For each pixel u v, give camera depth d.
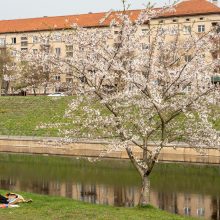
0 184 29.62
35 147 45.84
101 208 18.33
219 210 22.75
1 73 70.25
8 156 43.03
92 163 38.12
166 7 20.12
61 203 18.89
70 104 20.64
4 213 16.59
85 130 20.66
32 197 20.23
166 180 30.59
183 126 19.72
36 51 21.03
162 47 20.25
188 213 22.16
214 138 18.94
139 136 19.44
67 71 20.28
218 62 19.75
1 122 53.88
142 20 20.12
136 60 18.77
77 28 20.44
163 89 19.05
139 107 19.17
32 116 54.47
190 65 18.89
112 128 19.84
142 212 17.95
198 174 32.53
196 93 18.72
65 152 43.50
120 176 32.44
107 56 19.53
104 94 19.48
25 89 24.38
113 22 20.55
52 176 32.69
